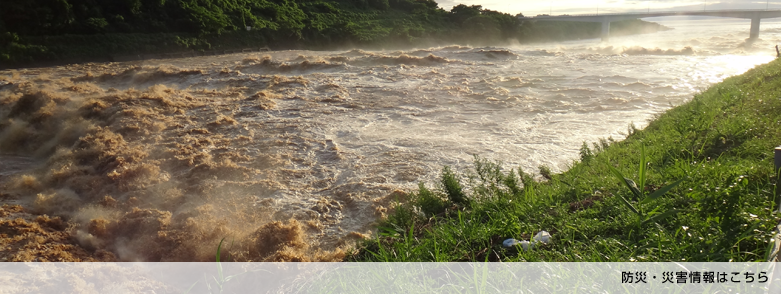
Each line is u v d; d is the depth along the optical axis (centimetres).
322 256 947
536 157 1469
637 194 533
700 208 476
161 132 1877
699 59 3566
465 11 9288
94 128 1883
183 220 1126
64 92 2542
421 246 559
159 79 3164
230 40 5856
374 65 3409
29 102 2220
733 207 459
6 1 4466
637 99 2267
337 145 1670
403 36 7369
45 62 4416
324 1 8225
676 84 2598
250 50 5784
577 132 1742
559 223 544
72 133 1934
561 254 461
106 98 2220
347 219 1143
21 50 4325
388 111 2166
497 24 8862
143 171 1448
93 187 1397
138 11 5316
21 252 988
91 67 4181
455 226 641
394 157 1520
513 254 498
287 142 1717
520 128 1820
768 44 5797
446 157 1498
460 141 1669
